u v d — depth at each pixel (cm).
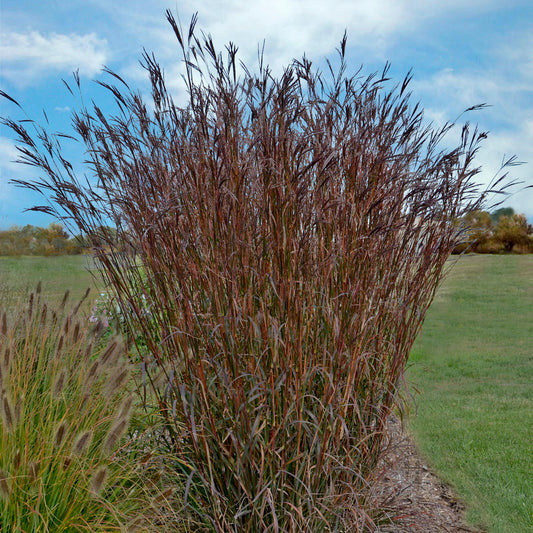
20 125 231
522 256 1827
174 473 243
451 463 375
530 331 899
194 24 217
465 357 740
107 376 264
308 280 222
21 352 283
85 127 242
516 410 508
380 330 257
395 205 241
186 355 226
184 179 226
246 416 207
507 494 328
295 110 221
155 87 233
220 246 213
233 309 208
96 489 198
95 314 373
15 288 396
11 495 200
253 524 217
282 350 213
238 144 220
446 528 285
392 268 258
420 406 520
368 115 255
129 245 244
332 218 237
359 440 247
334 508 231
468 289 1310
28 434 219
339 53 252
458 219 268
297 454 209
